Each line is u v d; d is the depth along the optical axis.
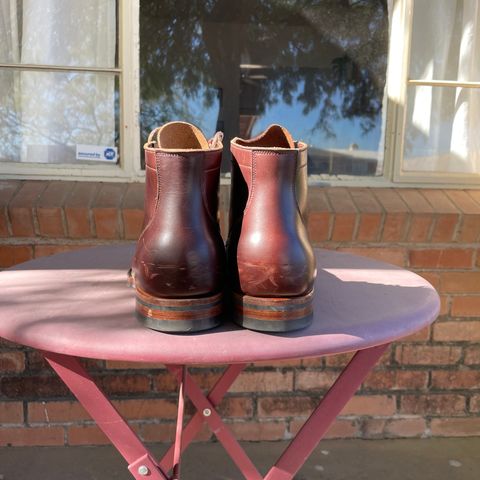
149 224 0.92
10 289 1.12
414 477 1.91
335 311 1.01
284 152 0.91
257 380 2.01
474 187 2.08
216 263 0.91
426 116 2.08
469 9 2.04
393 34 2.08
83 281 1.18
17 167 1.97
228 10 2.18
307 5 2.22
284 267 0.88
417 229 1.87
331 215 1.83
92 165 2.01
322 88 2.23
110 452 1.99
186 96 2.18
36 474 1.88
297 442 1.02
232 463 1.95
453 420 2.08
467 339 2.01
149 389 1.98
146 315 0.92
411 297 1.10
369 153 2.15
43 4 1.95
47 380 1.96
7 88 1.97
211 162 0.93
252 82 2.24
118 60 1.99
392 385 2.04
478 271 1.94
